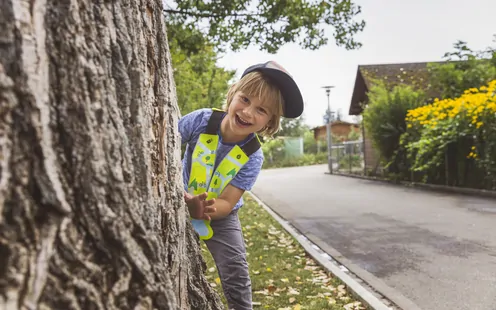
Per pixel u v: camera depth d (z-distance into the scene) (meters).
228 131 2.55
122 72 1.39
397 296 4.21
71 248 1.14
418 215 8.65
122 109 1.39
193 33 9.33
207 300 2.18
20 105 1.06
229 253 2.68
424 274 4.88
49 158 1.11
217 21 8.73
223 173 2.54
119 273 1.25
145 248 1.35
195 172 2.55
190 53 10.01
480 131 11.59
